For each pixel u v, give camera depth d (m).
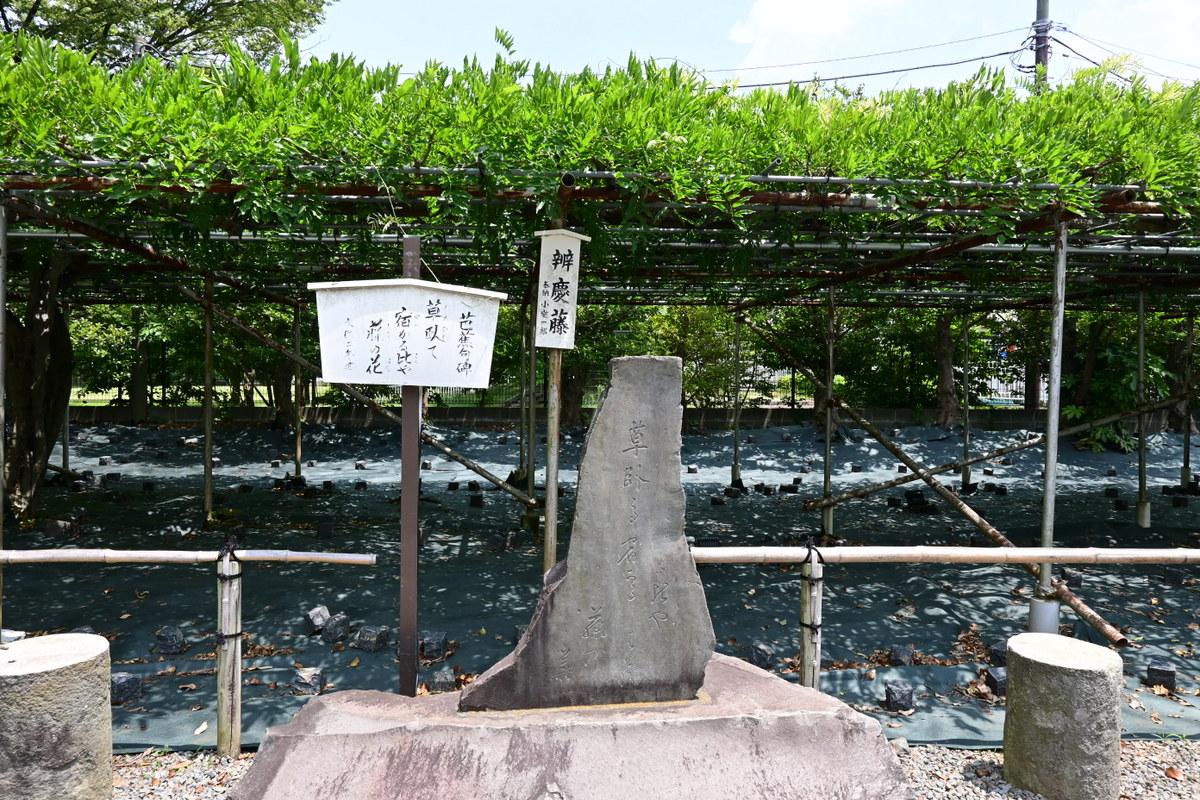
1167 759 4.46
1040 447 17.36
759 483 14.63
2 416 5.37
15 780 3.59
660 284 10.14
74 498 12.22
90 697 3.81
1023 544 9.84
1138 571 8.41
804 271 9.14
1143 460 10.88
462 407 20.47
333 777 3.43
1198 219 5.62
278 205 4.93
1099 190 5.18
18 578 7.48
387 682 5.36
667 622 3.96
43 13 12.08
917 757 4.48
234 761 4.30
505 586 7.59
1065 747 3.95
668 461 4.01
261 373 19.45
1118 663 4.00
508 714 3.75
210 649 5.87
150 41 12.75
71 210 5.95
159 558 4.25
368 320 4.01
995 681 5.26
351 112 4.74
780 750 3.62
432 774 3.43
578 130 4.74
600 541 3.90
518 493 9.28
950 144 4.94
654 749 3.54
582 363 19.27
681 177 4.84
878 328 19.00
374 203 5.68
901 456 8.80
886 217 6.45
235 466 16.11
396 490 13.62
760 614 6.91
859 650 6.12
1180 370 18.02
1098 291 10.74
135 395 19.34
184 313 15.70
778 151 5.06
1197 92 5.15
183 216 6.04
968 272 9.31
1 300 5.24
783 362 19.34
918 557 4.41
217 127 4.53
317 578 7.72
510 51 4.96
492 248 6.15
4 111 4.39
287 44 4.81
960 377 20.88
